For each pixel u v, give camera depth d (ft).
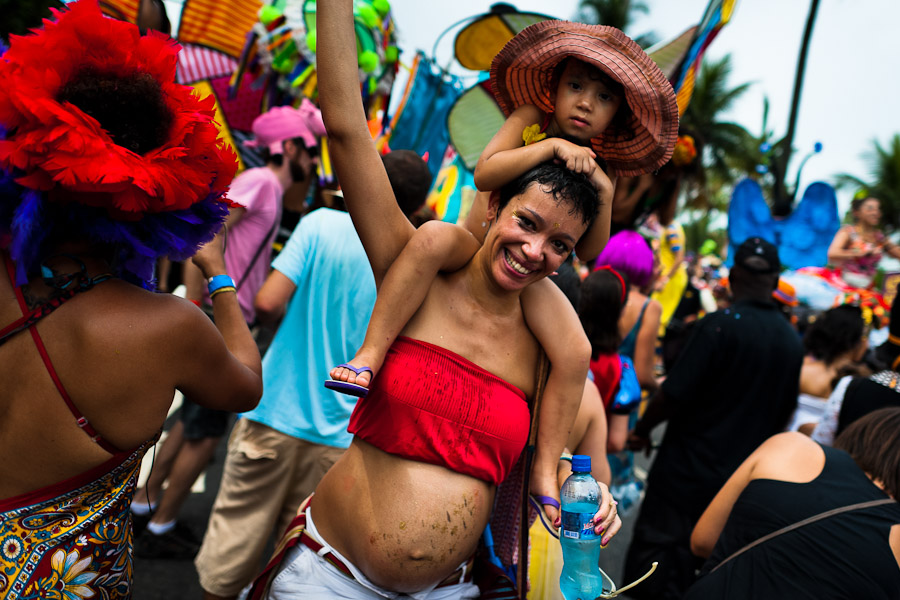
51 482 4.99
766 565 7.00
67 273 4.99
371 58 14.49
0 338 4.86
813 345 14.11
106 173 4.54
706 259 44.70
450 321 5.80
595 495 5.93
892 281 24.67
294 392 9.60
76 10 4.88
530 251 5.30
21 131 4.65
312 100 15.30
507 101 5.94
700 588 7.20
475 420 5.64
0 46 5.08
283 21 14.61
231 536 9.57
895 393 10.18
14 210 4.83
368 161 5.58
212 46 15.78
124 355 4.99
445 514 5.59
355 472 5.79
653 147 5.71
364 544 5.64
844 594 6.72
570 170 5.33
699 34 13.53
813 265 24.91
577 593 5.96
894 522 6.93
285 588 5.96
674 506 11.73
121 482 5.23
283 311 9.79
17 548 4.87
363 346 5.49
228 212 5.53
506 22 13.91
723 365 11.55
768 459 7.78
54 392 4.89
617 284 10.03
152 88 4.94
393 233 5.73
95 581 5.10
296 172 12.44
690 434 11.76
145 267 5.34
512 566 6.31
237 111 15.81
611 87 5.50
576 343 6.01
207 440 11.96
